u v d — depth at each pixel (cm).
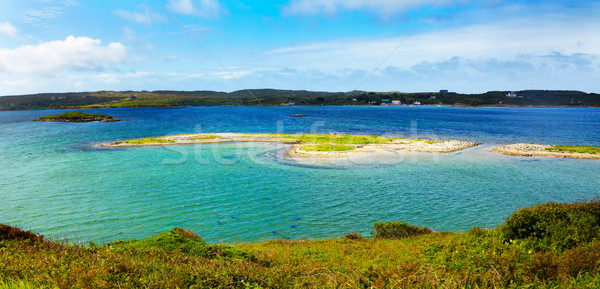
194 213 2653
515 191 3256
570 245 1028
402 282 690
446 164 4572
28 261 823
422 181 3662
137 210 2703
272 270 920
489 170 4212
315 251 1638
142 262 864
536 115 18575
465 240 1399
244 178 3838
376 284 693
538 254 811
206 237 2188
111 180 3738
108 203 2883
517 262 809
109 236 2169
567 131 9606
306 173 4075
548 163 4666
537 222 1223
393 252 1529
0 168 4384
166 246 1207
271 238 2167
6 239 1158
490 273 729
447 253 1205
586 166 4466
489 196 3091
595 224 1150
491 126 11219
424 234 2034
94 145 6519
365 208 2770
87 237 2145
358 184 3544
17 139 7600
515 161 4806
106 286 657
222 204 2880
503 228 1361
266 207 2803
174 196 3111
